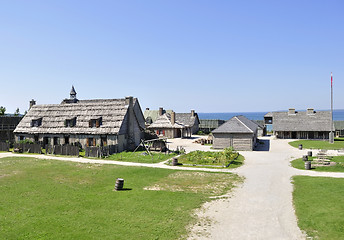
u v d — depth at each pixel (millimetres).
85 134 46562
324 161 32656
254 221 15820
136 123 51594
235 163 34594
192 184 24250
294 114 70688
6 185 23875
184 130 78688
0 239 13625
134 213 17141
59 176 27547
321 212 16406
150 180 25891
